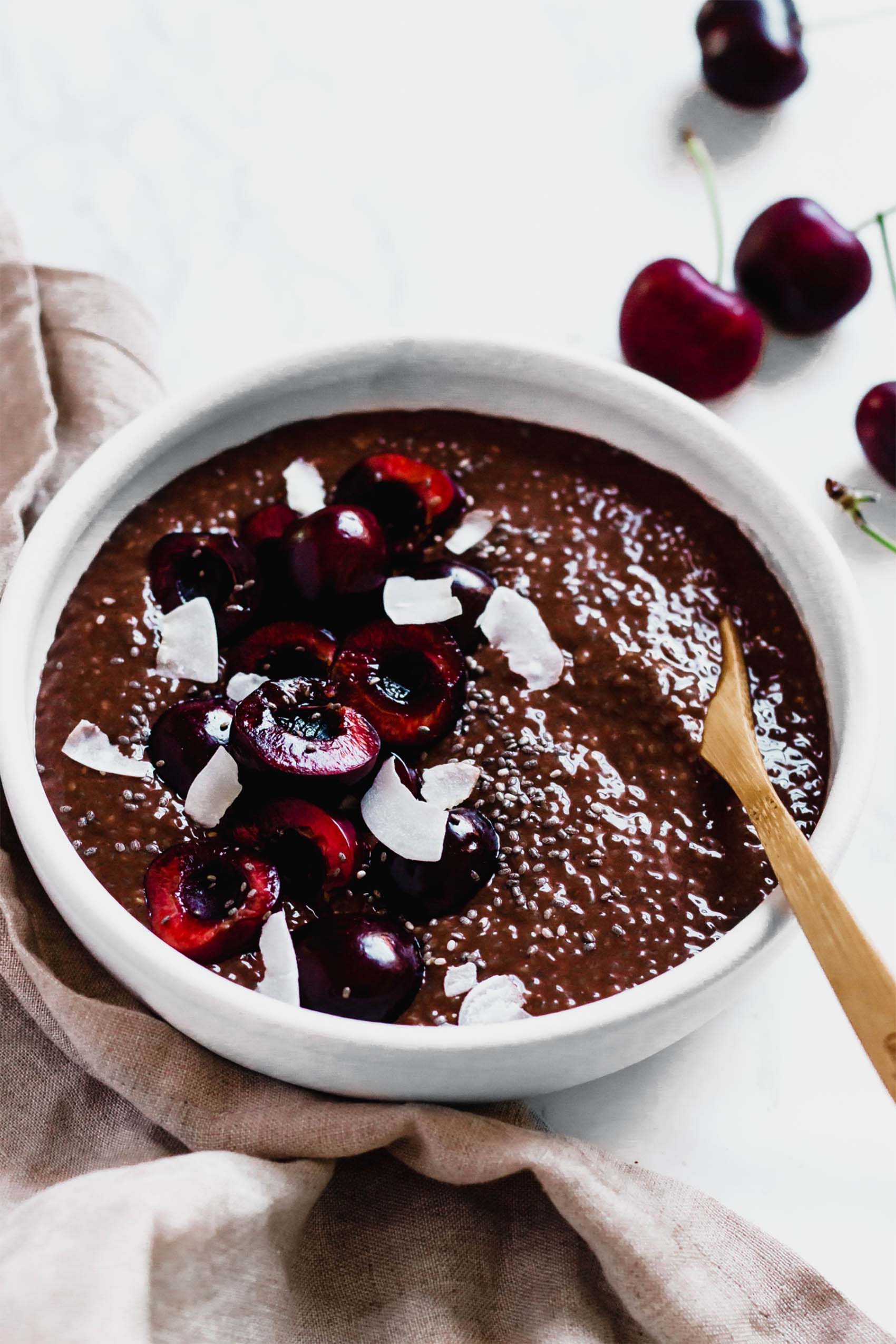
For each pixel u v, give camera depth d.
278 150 0.59
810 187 0.59
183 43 0.61
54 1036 0.47
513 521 0.50
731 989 0.44
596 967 0.45
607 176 0.59
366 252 0.57
